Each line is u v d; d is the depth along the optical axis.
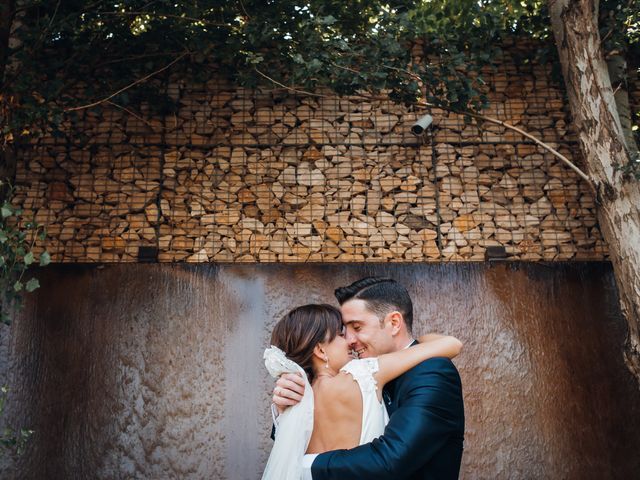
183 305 4.27
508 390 4.15
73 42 4.69
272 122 4.81
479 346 4.23
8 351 4.11
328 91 4.84
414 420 1.59
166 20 4.62
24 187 4.56
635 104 4.85
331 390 1.70
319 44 4.07
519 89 4.92
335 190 4.64
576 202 4.66
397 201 4.62
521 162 4.75
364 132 4.78
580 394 4.15
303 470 1.61
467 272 4.40
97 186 4.60
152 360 4.15
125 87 4.31
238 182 4.64
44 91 4.11
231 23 4.59
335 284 4.33
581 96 3.72
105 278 4.32
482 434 4.05
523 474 3.99
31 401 4.04
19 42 4.64
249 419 4.04
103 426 4.01
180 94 4.85
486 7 4.63
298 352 1.82
